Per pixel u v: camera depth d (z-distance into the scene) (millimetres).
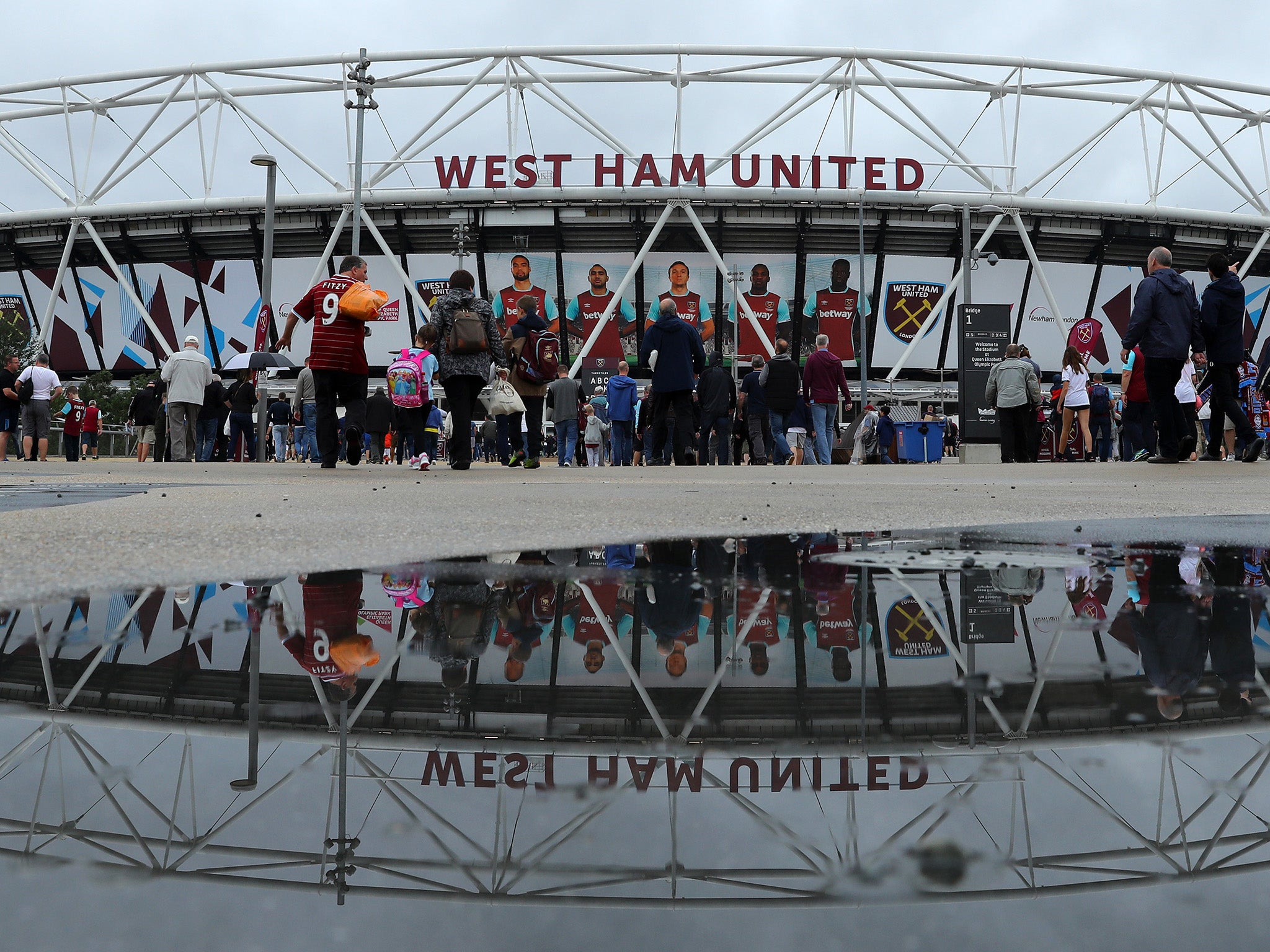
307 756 598
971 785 521
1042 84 39531
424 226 40969
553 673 878
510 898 364
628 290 43062
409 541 2316
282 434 22109
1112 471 8383
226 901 361
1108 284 43781
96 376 42438
